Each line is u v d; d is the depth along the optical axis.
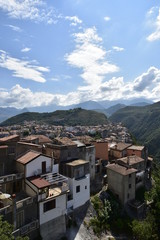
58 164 47.72
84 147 58.88
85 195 48.41
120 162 65.06
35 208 35.03
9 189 38.19
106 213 48.50
